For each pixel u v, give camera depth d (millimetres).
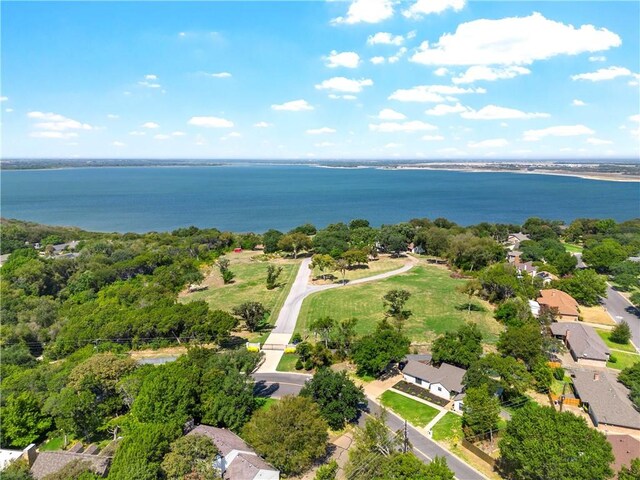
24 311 88000
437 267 134500
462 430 51594
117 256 131500
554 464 36938
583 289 97000
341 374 55562
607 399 53750
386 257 149500
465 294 104750
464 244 129125
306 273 128125
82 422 50531
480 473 44375
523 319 81000
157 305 86000
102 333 77250
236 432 49594
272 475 42250
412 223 186875
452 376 60719
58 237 173750
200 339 77688
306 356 69938
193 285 119375
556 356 71562
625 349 75625
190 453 39812
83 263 123125
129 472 37125
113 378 57000
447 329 83438
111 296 99062
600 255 121062
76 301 99250
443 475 36375
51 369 64062
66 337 76938
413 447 48750
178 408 48312
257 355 61812
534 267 119750
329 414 51656
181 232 180000
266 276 126375
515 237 176375
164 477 38312
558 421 40125
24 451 44500
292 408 46750
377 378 65250
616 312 95125
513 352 64500
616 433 49562
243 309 84875
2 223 194125
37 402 52969
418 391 61125
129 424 49062
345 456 47406
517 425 42000
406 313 90062
